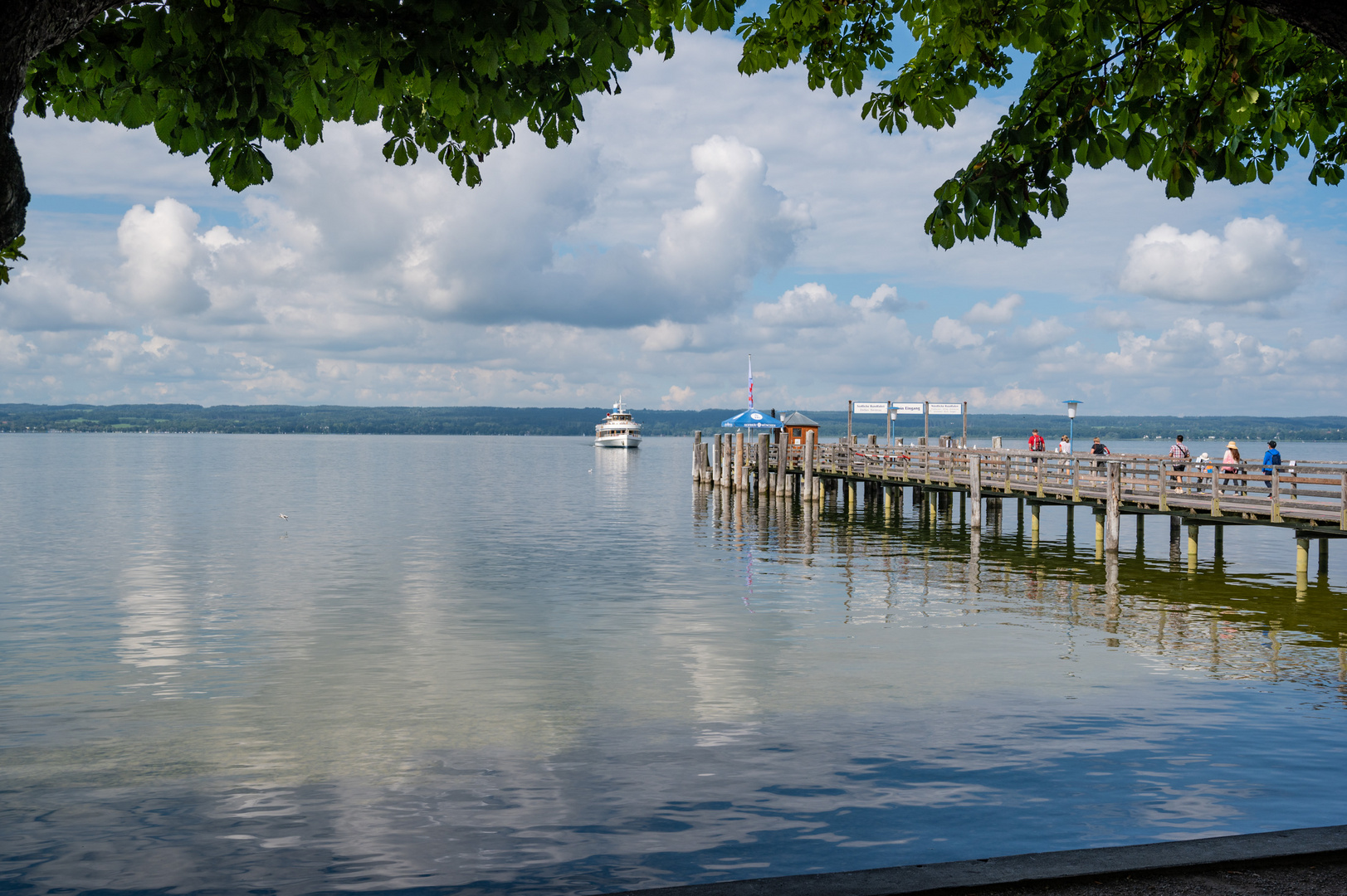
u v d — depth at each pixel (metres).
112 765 10.52
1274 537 35.41
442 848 8.36
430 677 14.46
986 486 35.41
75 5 4.36
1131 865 4.78
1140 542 31.50
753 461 56.69
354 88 5.54
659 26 7.46
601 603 21.05
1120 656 15.45
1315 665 14.72
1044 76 6.51
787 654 15.87
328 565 27.94
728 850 8.25
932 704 12.76
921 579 24.17
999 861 4.89
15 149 4.44
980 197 6.14
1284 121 6.78
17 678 14.41
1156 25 6.22
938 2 6.98
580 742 11.26
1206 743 10.98
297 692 13.58
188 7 5.11
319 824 8.88
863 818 8.90
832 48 8.70
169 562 28.45
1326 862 4.89
